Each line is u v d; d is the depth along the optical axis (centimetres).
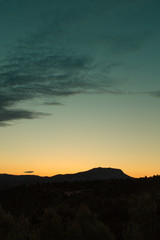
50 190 5616
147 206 1577
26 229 1466
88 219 1512
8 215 1720
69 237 1348
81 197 4400
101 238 1312
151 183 4791
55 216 1584
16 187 5941
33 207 3712
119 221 1789
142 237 1223
